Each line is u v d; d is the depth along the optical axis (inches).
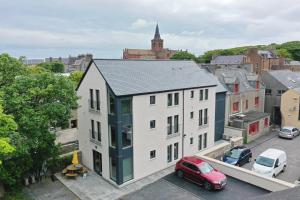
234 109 1373.0
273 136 1375.5
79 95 943.0
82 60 4512.8
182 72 1075.9
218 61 3144.7
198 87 1027.3
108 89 795.4
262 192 726.5
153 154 895.7
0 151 508.7
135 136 820.0
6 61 816.3
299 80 1790.1
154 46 5438.0
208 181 743.1
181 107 970.1
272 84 1610.5
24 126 688.4
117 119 767.7
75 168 866.1
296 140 1304.1
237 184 776.9
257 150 1155.9
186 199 703.7
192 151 1049.5
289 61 3454.7
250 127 1284.4
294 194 323.6
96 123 874.1
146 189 774.5
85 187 799.1
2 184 770.2
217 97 1227.9
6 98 700.7
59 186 807.7
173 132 957.8
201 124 1087.0
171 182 812.0
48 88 732.0
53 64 3715.6
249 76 1589.6
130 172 827.4
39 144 740.7
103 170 861.8
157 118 884.0
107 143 822.5
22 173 804.6
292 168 952.3
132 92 792.9
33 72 935.0
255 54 2726.4
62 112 740.0
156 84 896.3
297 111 1443.2
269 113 1562.5
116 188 789.9
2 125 565.0
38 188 794.8
